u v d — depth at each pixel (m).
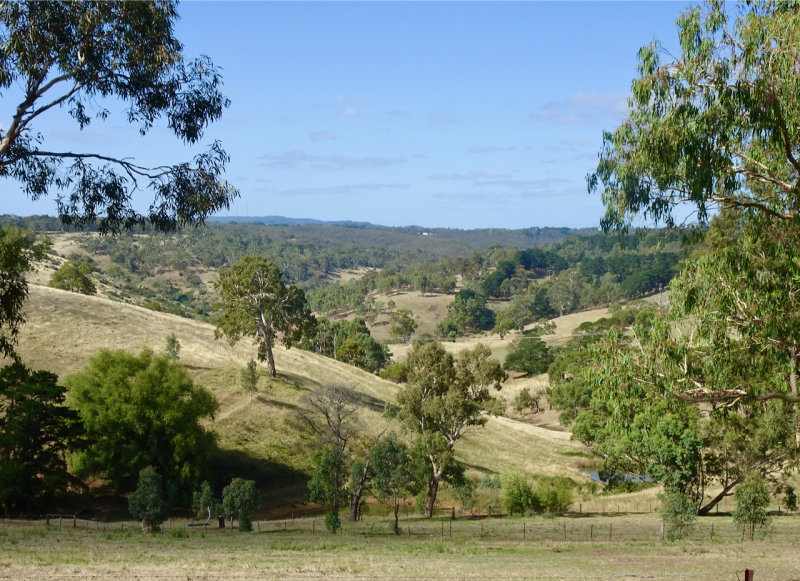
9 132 21.95
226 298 86.00
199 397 59.16
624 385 21.80
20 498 49.62
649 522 49.09
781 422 49.53
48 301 92.94
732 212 21.44
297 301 87.69
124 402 55.88
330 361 110.12
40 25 21.89
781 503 60.94
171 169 25.20
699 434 52.66
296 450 70.69
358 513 54.72
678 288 21.12
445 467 57.75
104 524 46.09
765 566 26.20
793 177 20.53
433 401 57.00
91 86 24.16
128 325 92.00
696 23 18.55
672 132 18.61
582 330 186.25
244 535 41.50
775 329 20.03
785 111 18.17
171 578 20.16
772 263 19.97
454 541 38.03
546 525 47.53
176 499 56.38
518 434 96.19
